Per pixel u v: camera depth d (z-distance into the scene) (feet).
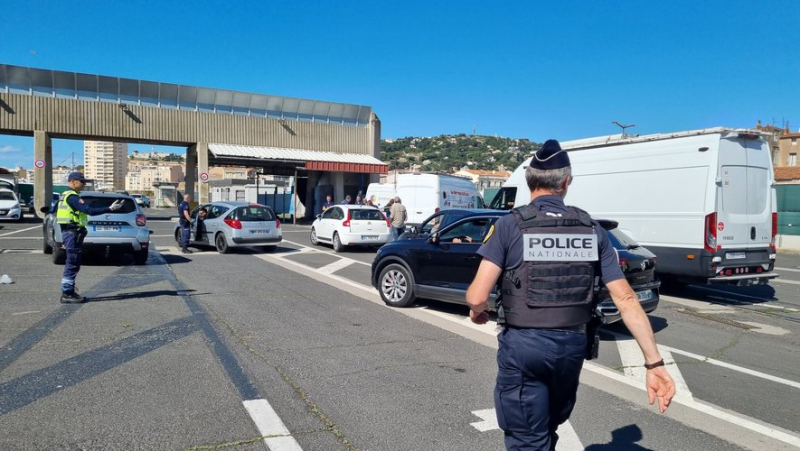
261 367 17.04
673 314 28.27
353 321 24.04
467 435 12.69
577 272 8.04
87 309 24.20
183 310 24.59
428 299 28.76
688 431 13.43
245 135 103.40
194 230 53.31
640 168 34.09
